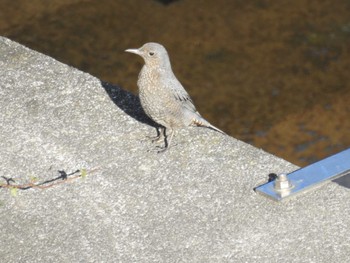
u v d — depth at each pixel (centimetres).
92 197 1042
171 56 1900
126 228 1003
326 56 1908
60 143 1120
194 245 983
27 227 1007
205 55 1906
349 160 1066
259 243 986
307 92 1827
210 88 1827
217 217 1016
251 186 1055
